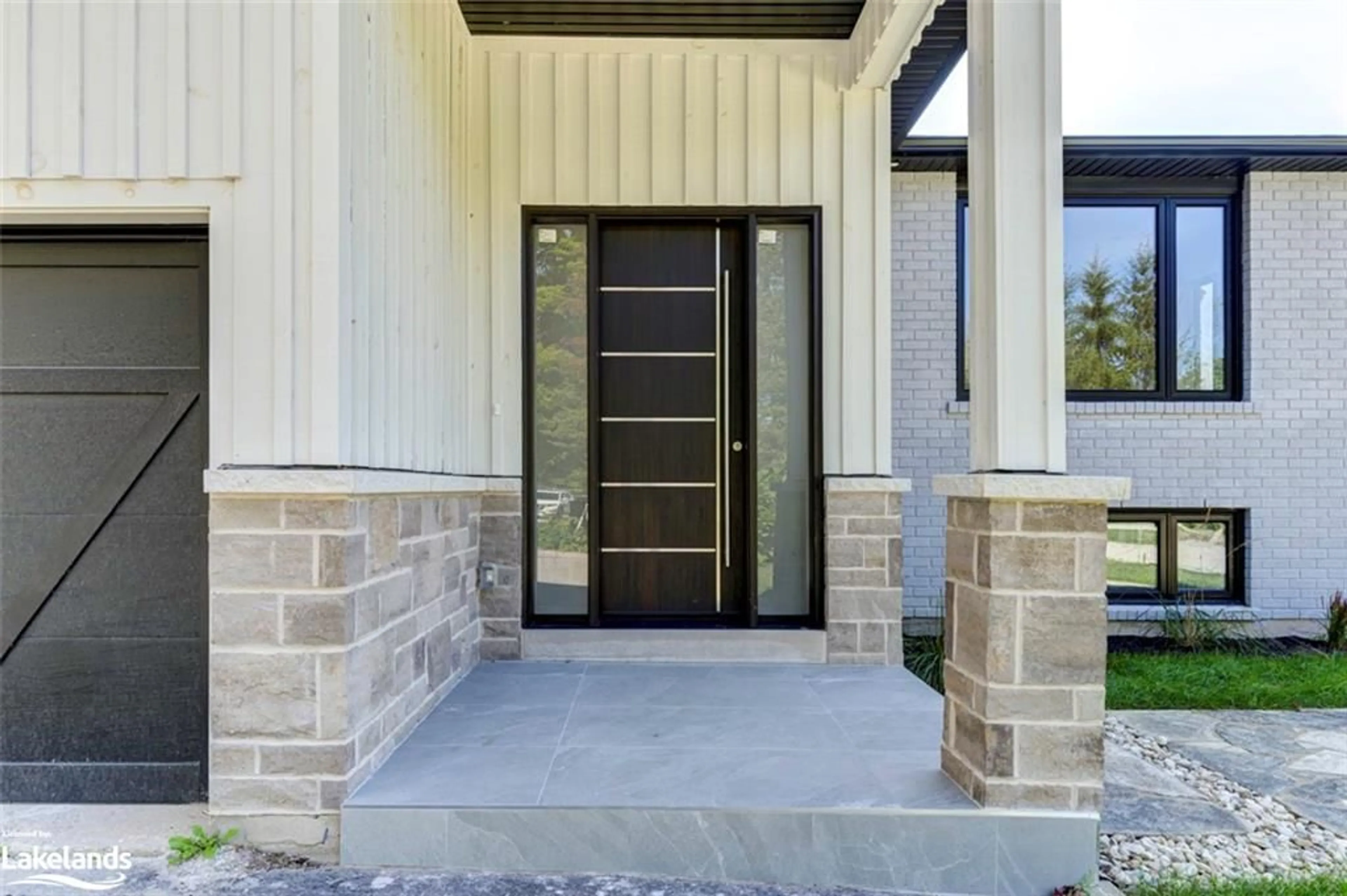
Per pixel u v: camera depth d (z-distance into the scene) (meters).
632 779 2.27
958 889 2.05
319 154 2.15
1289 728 3.38
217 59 2.18
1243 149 4.77
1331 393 5.07
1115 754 3.05
